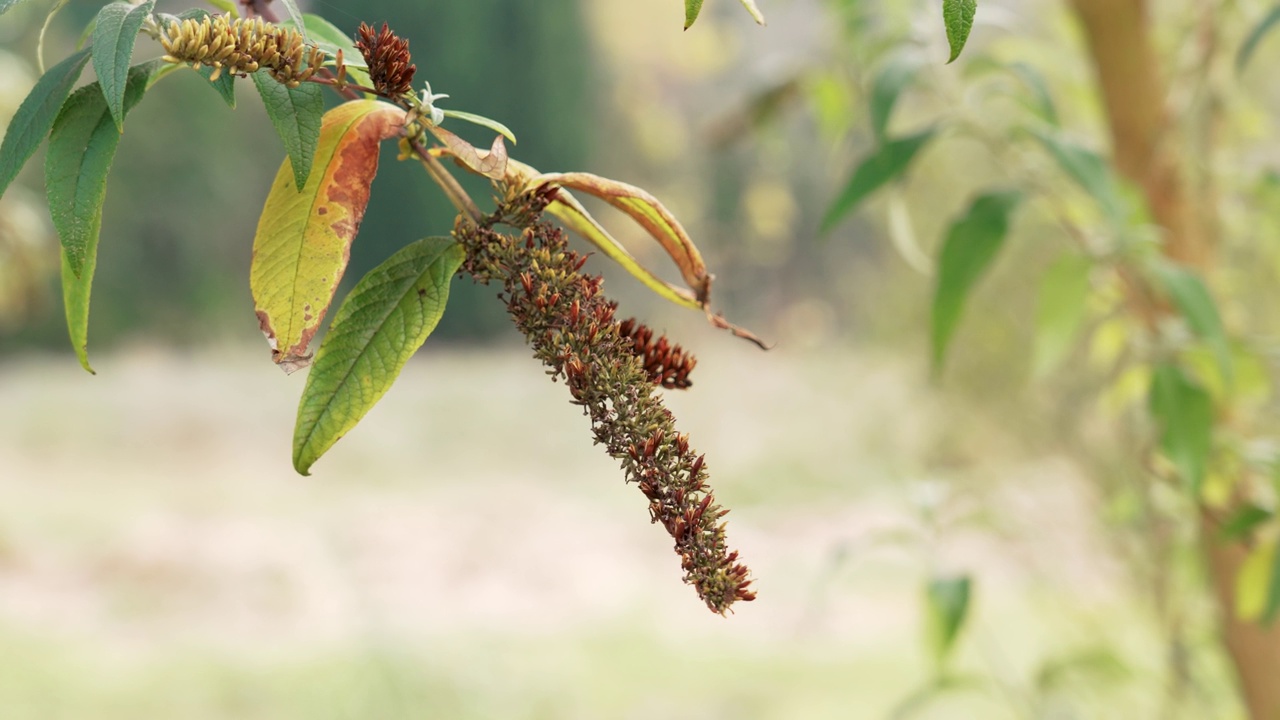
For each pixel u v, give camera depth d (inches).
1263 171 73.0
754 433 462.6
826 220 60.2
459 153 25.4
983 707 183.8
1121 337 75.4
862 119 76.0
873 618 289.6
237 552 373.4
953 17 21.5
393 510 447.5
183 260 1002.7
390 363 25.1
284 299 25.5
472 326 952.3
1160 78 66.4
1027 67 61.1
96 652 272.4
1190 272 57.5
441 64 1029.8
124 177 975.6
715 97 1066.1
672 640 287.9
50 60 474.3
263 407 636.7
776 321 940.0
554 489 487.5
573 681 252.1
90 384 696.4
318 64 24.6
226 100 23.9
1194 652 80.4
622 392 24.0
